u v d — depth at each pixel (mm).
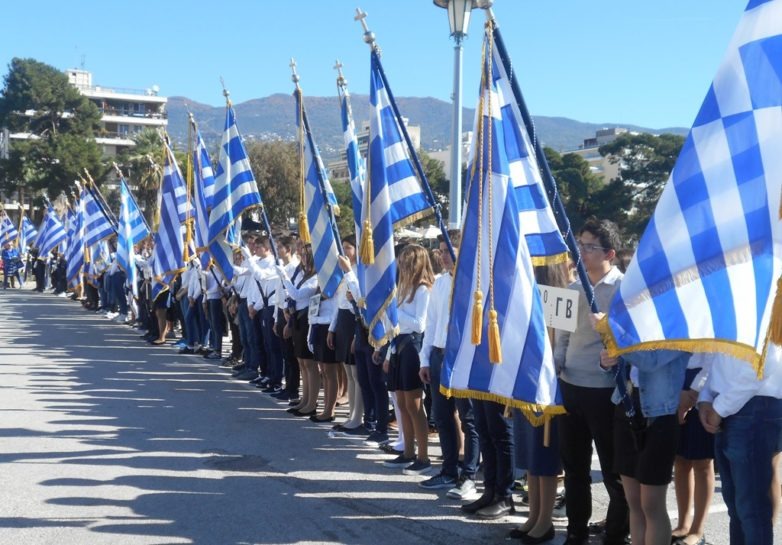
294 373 9914
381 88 7562
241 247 11383
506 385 5031
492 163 5207
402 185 7516
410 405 6824
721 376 4176
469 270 5285
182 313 14703
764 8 3855
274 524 5477
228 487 6320
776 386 4051
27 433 7969
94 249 20812
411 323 6809
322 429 8438
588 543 5184
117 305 20516
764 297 3705
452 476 6387
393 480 6605
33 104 63500
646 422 4305
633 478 4441
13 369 11961
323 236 8609
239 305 11586
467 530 5430
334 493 6215
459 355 5273
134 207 17312
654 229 4039
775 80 3783
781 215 3572
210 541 5137
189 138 13594
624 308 4039
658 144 48594
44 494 6043
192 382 11195
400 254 7043
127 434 8039
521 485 6445
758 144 3795
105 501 5902
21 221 37562
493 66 5566
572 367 4926
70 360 13008
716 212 3869
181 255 14539
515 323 5043
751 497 4137
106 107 91125
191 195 14406
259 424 8625
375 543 5160
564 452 5059
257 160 44000
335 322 8391
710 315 3811
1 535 5184
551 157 48688
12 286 32344
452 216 10508
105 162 60625
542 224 5539
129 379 11320
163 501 5930
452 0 10281
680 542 5102
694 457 5035
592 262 4824
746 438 4129
